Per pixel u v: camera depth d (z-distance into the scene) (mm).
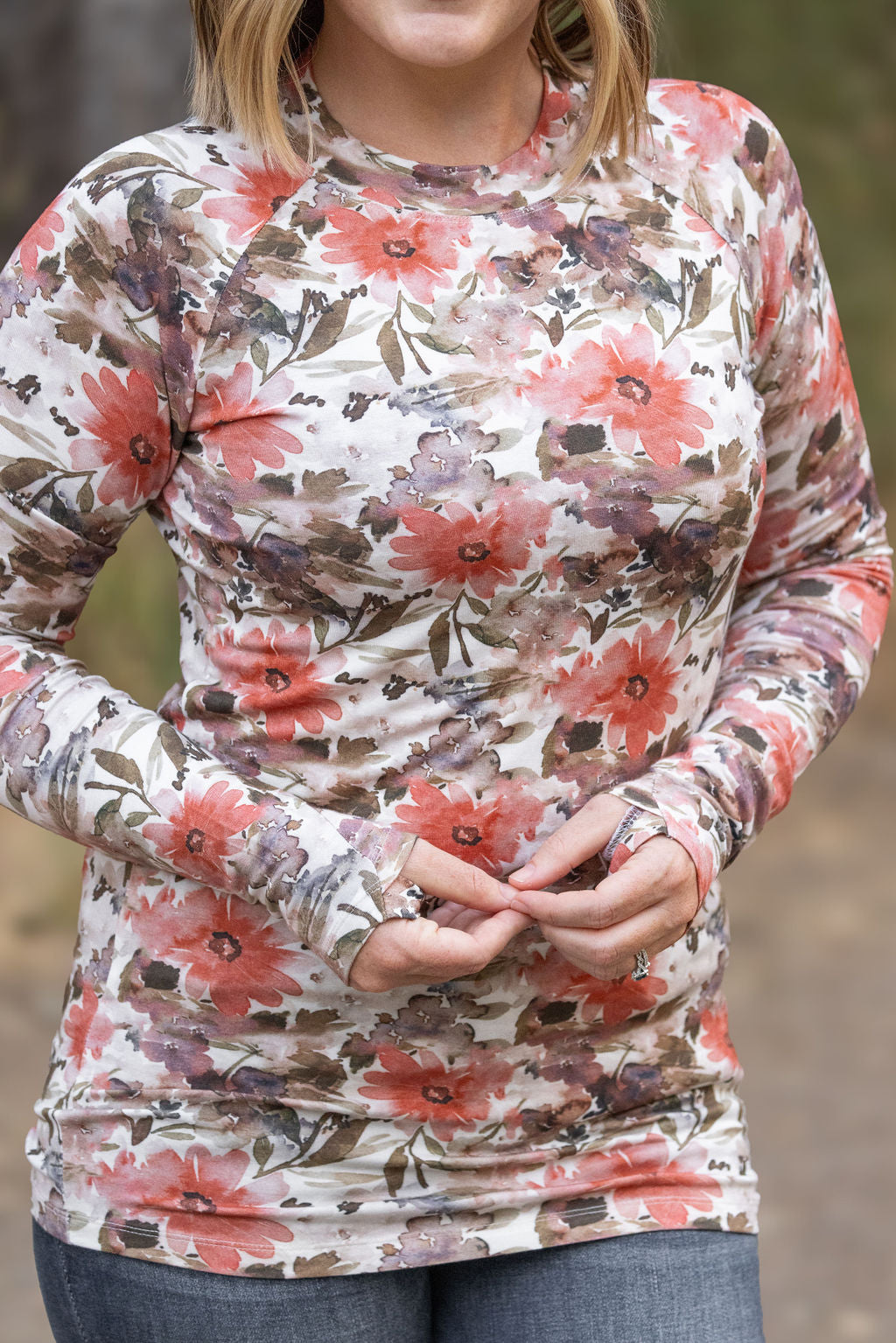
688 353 1473
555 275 1452
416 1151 1516
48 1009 4211
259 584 1457
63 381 1449
